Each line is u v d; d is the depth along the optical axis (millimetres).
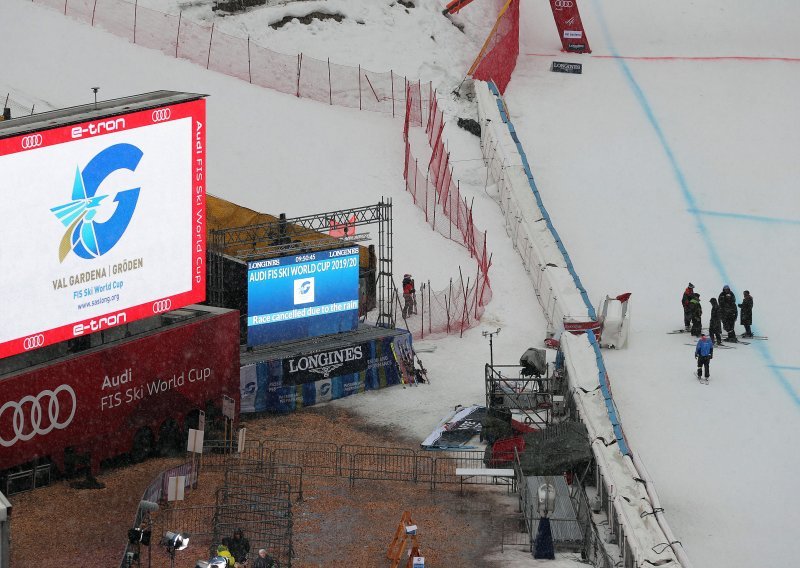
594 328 54500
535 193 66938
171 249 45062
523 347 56094
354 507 41594
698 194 70250
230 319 46688
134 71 70562
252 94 72000
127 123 42500
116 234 42812
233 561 35188
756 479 44188
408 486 43469
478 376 53312
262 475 43031
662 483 43656
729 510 42094
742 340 56562
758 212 68625
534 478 41938
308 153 68062
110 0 73500
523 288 61219
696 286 61781
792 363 54156
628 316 56500
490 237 65000
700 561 38844
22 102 63906
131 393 43312
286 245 51844
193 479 42125
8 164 38875
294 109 71688
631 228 66875
